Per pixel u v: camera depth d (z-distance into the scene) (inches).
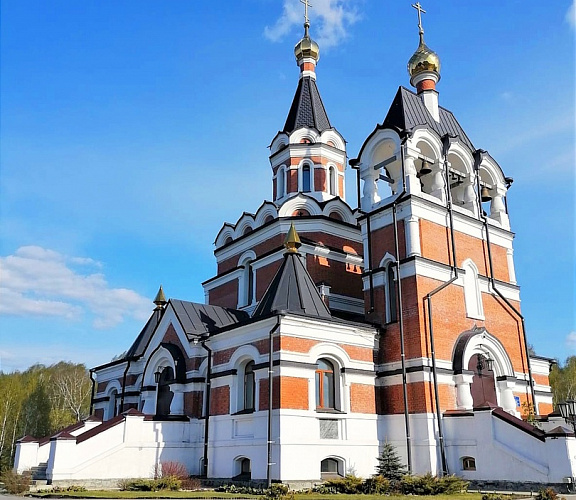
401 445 888.9
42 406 2427.4
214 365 964.0
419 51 1224.8
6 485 789.2
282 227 1215.6
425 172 1072.8
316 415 831.1
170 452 923.4
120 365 1299.2
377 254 1033.5
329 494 700.7
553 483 743.1
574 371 2325.3
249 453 830.5
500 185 1175.6
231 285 1300.4
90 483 835.4
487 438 829.8
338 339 901.8
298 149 1387.8
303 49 1537.9
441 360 930.1
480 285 1049.5
